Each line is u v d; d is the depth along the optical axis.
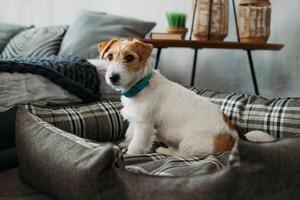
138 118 1.31
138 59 1.26
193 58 2.24
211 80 2.27
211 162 1.04
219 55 2.21
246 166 0.77
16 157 1.33
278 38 1.98
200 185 0.77
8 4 3.36
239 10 1.84
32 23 3.20
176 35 1.91
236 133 1.32
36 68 1.51
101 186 0.82
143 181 0.82
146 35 2.20
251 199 0.77
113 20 2.19
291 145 0.83
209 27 1.82
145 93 1.30
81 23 2.24
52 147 1.01
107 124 1.53
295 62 1.93
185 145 1.28
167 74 2.45
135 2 2.52
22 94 1.44
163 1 2.37
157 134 1.38
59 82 1.53
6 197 1.07
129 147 1.31
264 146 0.79
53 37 2.33
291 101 1.41
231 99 1.56
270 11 1.82
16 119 1.27
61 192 0.94
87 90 1.62
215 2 1.82
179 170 0.98
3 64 1.44
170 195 0.78
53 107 1.46
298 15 1.89
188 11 2.25
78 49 2.10
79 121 1.45
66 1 2.93
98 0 2.75
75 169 0.87
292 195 0.81
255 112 1.47
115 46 1.29
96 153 0.86
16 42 2.45
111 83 1.23
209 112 1.32
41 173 1.03
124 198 0.82
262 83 2.06
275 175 0.79
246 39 1.83
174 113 1.31
